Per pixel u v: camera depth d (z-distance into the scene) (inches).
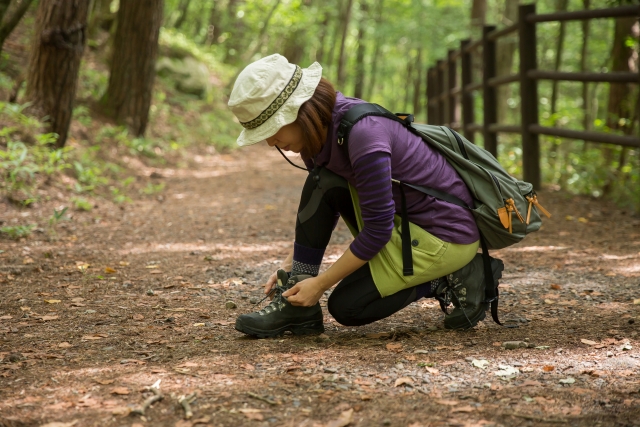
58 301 123.6
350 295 94.3
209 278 143.9
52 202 226.5
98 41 512.1
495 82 302.8
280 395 75.6
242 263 159.2
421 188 91.5
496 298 100.0
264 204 258.8
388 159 85.6
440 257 93.0
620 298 121.5
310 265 98.3
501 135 395.5
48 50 267.9
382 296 94.6
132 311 117.9
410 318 112.8
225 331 104.9
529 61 263.6
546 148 306.2
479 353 90.4
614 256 158.9
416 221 93.4
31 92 271.6
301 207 96.8
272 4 840.9
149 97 388.5
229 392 76.6
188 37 812.6
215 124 534.6
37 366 87.4
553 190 267.9
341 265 91.1
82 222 208.2
